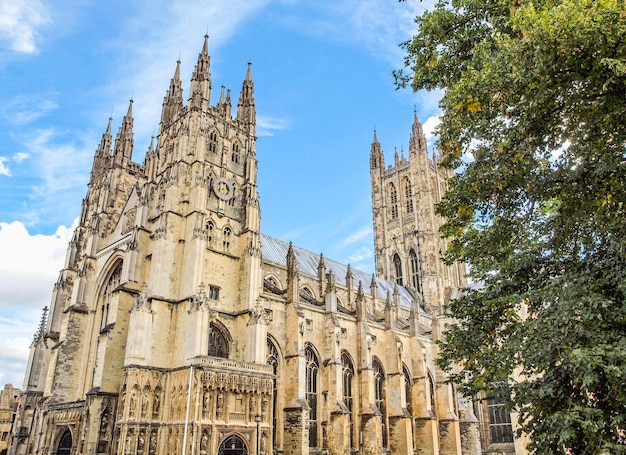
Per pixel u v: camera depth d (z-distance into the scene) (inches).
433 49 1403.8
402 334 4067.4
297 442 2817.4
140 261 2940.5
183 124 3233.3
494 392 997.2
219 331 2851.9
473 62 1208.2
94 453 2480.3
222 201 3120.1
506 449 4256.9
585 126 957.8
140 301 2625.5
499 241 1197.1
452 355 1184.8
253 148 3481.8
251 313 2842.0
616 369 732.7
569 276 948.0
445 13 1369.3
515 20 912.3
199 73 3363.7
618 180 912.9
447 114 1230.3
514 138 1053.2
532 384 946.1
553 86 892.0
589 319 858.1
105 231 3604.8
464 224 1251.2
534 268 1121.4
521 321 1175.0
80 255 3826.3
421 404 3909.9
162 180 3122.5
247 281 2962.6
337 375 3216.0
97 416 2546.8
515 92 973.8
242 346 2817.4
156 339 2620.6
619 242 914.1
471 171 1156.5
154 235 2891.2
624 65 772.0
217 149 3245.6
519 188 1128.2
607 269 930.1
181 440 2332.7
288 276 3297.2
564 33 823.1
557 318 880.9
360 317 3654.0
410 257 5876.0
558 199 1083.3
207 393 2416.3
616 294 889.5
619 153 924.0
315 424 3169.3
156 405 2500.0
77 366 3206.2
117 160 3823.8
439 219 5944.9
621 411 813.2
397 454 3543.3
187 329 2605.8
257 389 2613.2
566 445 870.4
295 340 3065.9
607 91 853.2
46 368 3599.9
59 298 3671.3
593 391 882.1
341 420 3073.3
